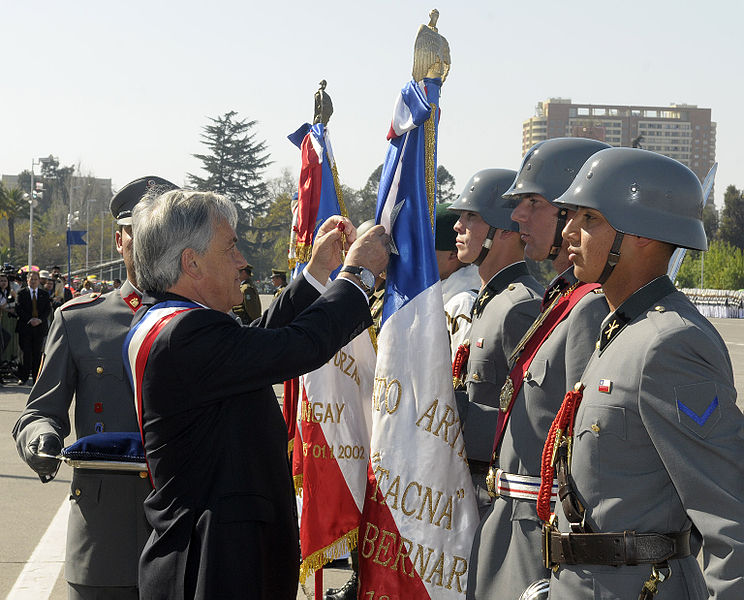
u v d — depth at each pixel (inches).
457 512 125.1
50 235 4350.4
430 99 128.2
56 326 132.3
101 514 122.7
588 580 93.7
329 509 141.9
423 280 126.4
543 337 119.5
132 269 132.8
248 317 455.8
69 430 131.3
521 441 118.0
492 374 135.8
